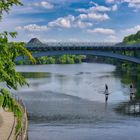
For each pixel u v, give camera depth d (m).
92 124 43.00
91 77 122.94
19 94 72.31
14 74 14.93
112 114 49.62
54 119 46.06
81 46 107.31
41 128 40.75
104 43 109.00
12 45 15.27
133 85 90.81
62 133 38.34
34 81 107.00
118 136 37.28
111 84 93.94
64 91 78.62
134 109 53.97
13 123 34.19
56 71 169.00
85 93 74.50
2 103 14.12
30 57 15.39
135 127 41.38
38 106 56.44
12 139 27.98
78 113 50.28
